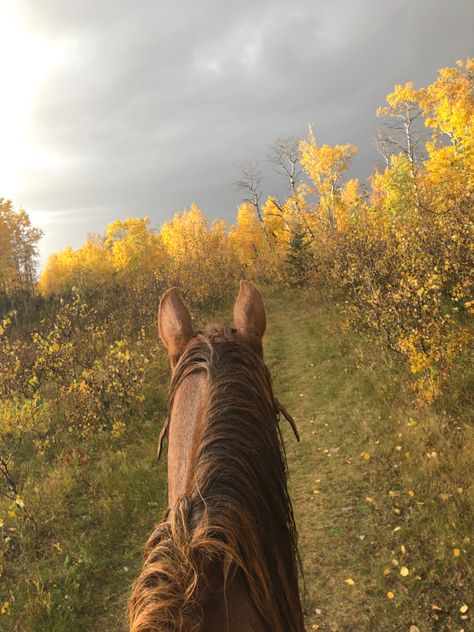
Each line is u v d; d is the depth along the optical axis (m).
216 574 0.80
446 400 6.50
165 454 7.08
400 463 5.68
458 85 24.91
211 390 1.12
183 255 27.11
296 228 26.89
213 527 0.83
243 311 1.51
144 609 0.71
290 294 24.09
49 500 5.96
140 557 4.89
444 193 13.27
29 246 51.69
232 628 0.76
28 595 4.36
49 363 10.53
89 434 8.01
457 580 3.83
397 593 3.88
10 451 7.87
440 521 4.46
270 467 1.04
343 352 10.80
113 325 15.25
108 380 8.91
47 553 5.04
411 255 9.24
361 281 11.91
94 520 5.57
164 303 1.54
